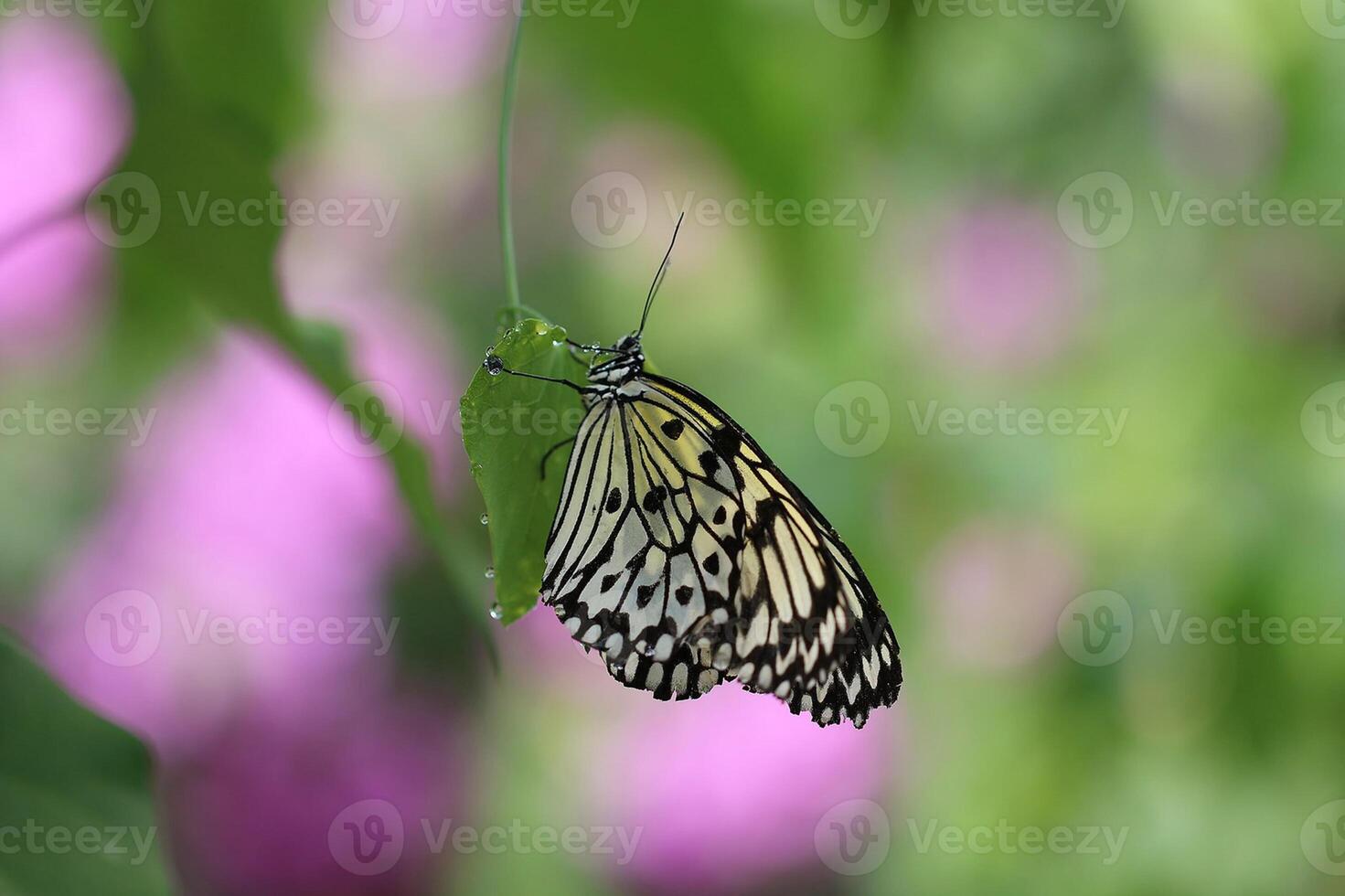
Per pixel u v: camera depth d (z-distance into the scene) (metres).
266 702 1.01
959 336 1.07
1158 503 1.07
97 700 1.01
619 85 0.93
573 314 1.06
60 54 0.97
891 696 0.93
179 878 1.00
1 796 0.86
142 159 0.90
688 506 0.91
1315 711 1.06
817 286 0.94
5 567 1.01
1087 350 1.08
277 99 0.91
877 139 0.93
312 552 1.02
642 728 1.05
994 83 1.02
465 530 1.02
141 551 1.02
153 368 1.02
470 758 1.04
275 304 0.90
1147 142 1.04
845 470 1.06
